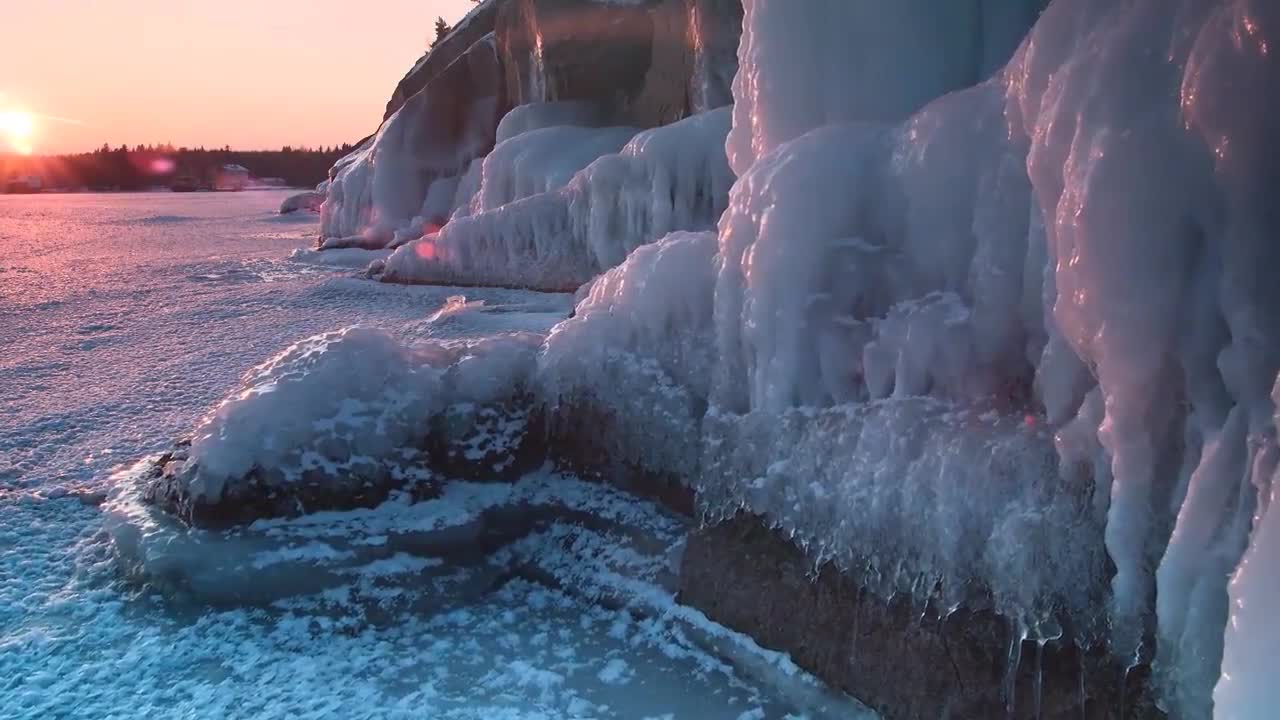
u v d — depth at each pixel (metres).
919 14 4.27
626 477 4.50
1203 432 2.24
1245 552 1.93
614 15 13.57
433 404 4.64
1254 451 2.05
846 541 3.23
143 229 27.31
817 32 4.48
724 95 10.18
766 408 3.67
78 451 5.89
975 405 3.01
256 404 4.36
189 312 10.95
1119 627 2.45
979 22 4.27
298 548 4.08
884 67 4.34
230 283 13.82
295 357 4.66
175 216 34.62
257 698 3.42
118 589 4.12
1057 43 2.65
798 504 3.44
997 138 3.03
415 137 17.69
